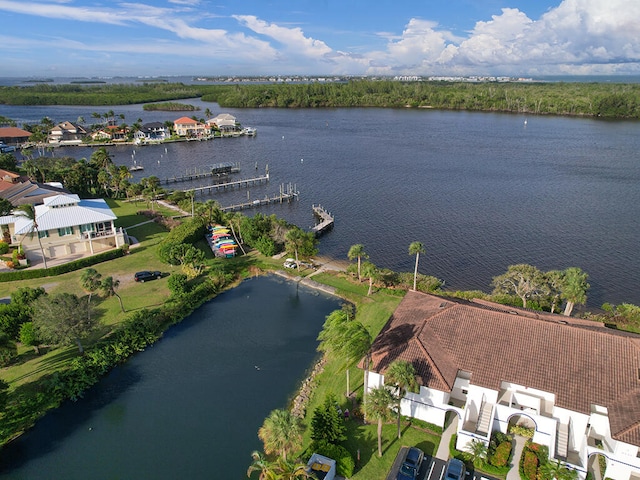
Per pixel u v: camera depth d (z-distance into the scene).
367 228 103.56
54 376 47.44
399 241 95.50
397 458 37.78
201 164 173.75
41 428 43.12
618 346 38.25
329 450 37.16
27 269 72.50
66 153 196.00
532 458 36.28
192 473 38.09
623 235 97.19
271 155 188.88
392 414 40.09
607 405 34.94
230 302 68.12
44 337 49.81
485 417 39.47
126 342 55.19
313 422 39.16
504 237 96.81
